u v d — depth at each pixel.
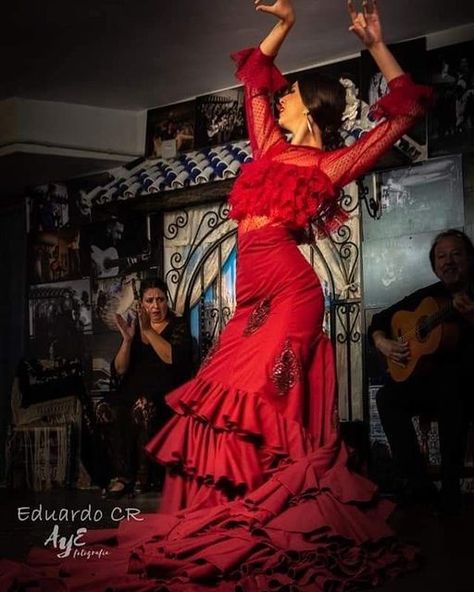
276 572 2.99
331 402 3.71
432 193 6.30
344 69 6.75
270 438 3.57
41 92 7.44
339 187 3.83
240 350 3.73
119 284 7.96
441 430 5.19
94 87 7.34
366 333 6.52
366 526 3.28
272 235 3.76
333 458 3.54
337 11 6.04
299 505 3.29
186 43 6.54
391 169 6.48
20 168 8.01
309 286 3.76
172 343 6.50
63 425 7.52
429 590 2.94
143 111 7.84
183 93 7.50
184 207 7.59
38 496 6.73
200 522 3.30
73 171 8.13
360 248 6.61
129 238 7.92
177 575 2.98
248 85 3.97
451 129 6.24
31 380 7.57
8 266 8.74
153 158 7.73
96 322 8.09
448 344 5.42
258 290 3.79
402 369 5.55
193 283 7.52
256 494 3.34
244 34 6.39
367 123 6.59
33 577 3.03
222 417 3.57
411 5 5.98
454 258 6.02
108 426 6.64
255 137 3.96
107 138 7.76
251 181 3.78
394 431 5.54
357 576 2.99
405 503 5.56
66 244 8.33
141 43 6.53
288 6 3.87
